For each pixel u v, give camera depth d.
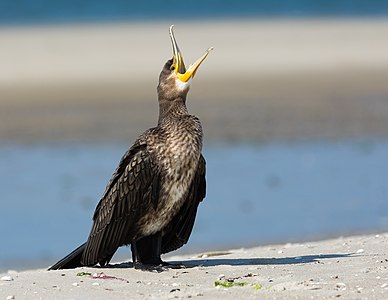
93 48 47.47
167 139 10.95
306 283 9.66
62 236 16.89
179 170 10.92
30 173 22.11
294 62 42.28
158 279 10.39
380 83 36.38
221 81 37.16
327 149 24.55
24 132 27.58
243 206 18.61
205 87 35.66
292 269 10.61
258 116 29.56
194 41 50.69
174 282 10.19
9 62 42.81
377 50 45.81
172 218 11.20
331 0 80.88
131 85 36.03
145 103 32.19
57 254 15.82
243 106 31.48
